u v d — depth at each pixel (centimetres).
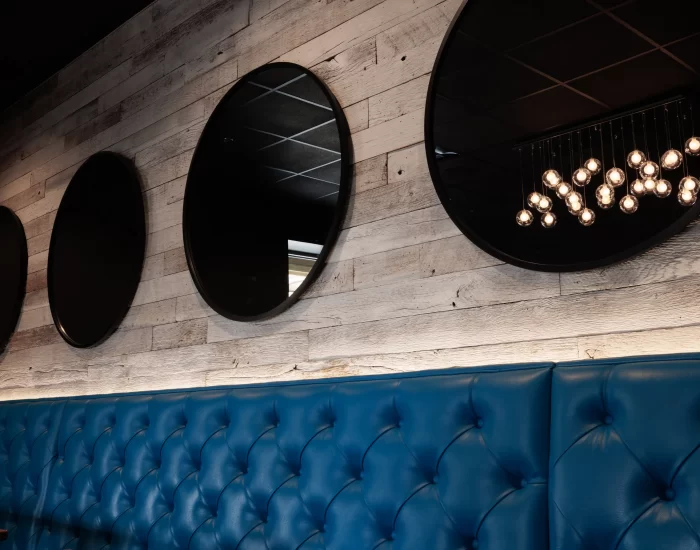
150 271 323
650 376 146
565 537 147
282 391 221
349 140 244
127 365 323
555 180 182
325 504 196
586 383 155
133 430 274
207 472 235
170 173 324
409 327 215
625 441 145
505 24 199
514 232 190
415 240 219
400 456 182
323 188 246
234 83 300
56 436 311
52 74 431
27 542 308
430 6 228
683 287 163
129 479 267
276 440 217
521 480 162
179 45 335
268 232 262
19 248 418
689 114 160
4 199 455
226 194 284
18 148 453
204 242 290
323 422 206
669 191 162
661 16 168
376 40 243
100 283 345
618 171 171
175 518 243
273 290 255
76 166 393
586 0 182
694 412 138
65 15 363
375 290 227
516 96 193
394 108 233
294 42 275
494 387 169
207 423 242
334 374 233
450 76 211
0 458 340
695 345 160
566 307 182
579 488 148
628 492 141
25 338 400
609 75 175
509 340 192
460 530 166
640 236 167
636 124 169
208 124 299
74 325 356
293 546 202
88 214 365
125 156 356
